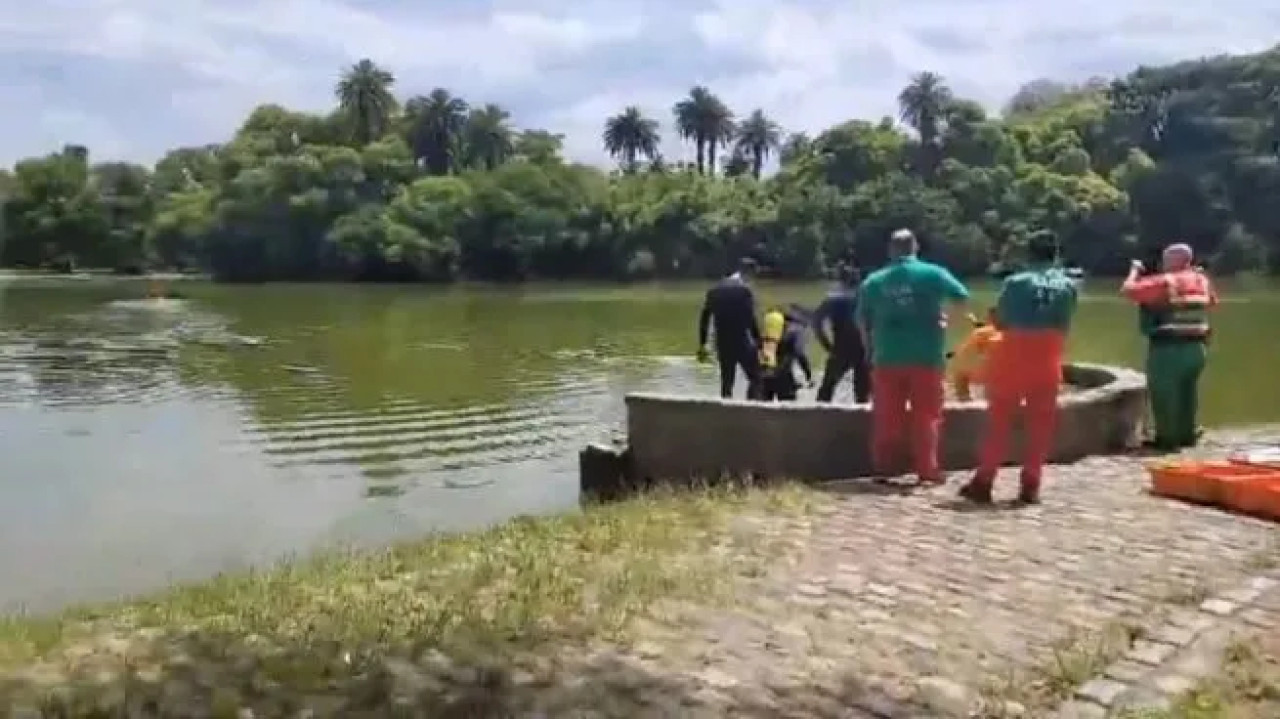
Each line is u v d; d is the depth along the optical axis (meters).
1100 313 49.59
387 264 110.75
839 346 12.69
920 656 5.75
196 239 118.81
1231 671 5.61
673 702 5.19
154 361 31.06
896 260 9.77
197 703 5.13
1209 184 98.06
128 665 5.59
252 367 29.16
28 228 126.62
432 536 9.62
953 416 10.48
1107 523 8.40
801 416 10.39
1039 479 9.05
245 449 16.86
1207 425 16.84
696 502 9.09
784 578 7.02
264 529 11.95
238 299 74.81
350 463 15.69
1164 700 5.27
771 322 13.76
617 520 8.61
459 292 88.44
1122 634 6.05
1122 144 112.50
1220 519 8.54
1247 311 54.09
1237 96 107.50
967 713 5.14
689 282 104.12
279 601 6.69
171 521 12.36
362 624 6.13
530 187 111.94
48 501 13.36
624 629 6.07
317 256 114.00
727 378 13.23
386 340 38.69
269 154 130.38
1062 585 6.92
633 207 110.62
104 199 128.50
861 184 105.62
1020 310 8.89
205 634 6.04
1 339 39.38
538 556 7.57
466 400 22.19
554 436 17.88
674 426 10.98
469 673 5.48
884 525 8.32
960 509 8.81
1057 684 5.43
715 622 6.20
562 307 63.62
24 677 5.41
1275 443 11.66
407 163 123.62
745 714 5.08
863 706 5.18
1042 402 8.95
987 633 6.09
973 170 103.06
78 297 74.69
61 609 8.14
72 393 23.72
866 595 6.70
